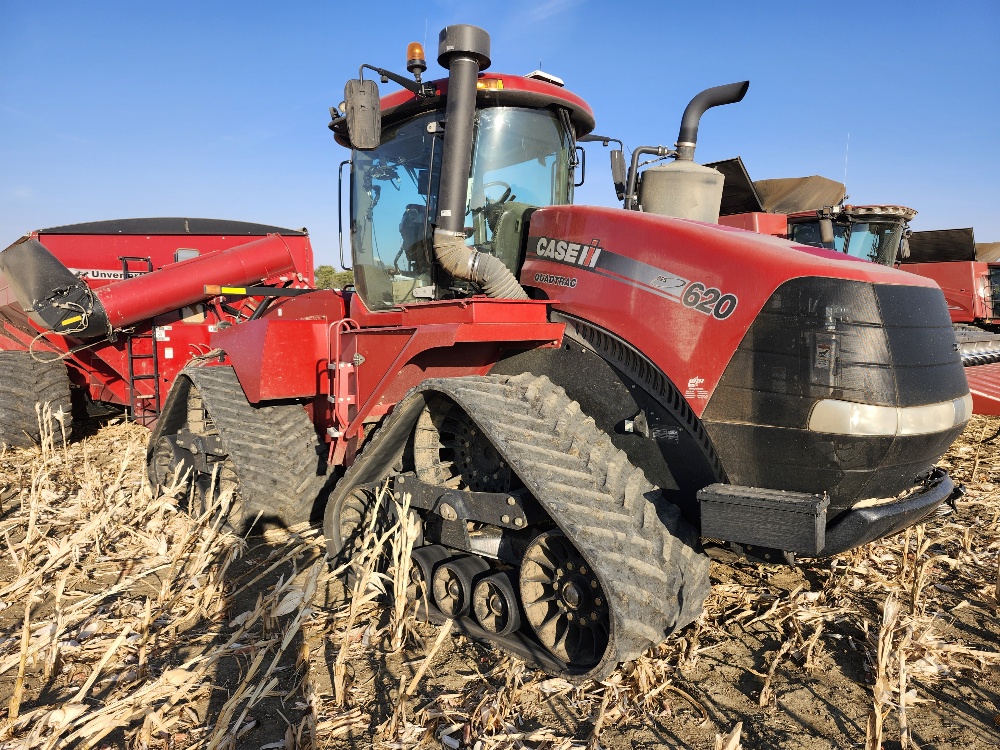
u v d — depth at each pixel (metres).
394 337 3.60
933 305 2.94
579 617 2.83
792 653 3.12
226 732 2.55
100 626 3.35
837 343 2.64
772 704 2.74
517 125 3.98
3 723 2.54
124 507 4.97
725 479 2.87
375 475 3.71
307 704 2.74
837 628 3.37
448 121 3.63
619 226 3.27
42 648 3.09
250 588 3.83
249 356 4.51
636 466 3.12
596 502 2.74
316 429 4.75
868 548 4.28
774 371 2.71
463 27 3.52
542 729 2.56
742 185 10.00
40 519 4.73
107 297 6.72
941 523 4.79
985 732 2.58
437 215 3.83
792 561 2.96
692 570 2.87
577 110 4.16
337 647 3.19
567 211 3.54
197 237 8.73
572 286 3.37
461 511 3.20
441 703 2.73
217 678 2.95
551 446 2.93
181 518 4.68
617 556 2.59
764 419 2.74
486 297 3.42
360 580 3.15
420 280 4.18
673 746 2.49
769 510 2.59
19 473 5.82
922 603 3.58
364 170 4.51
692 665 3.05
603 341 3.22
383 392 3.58
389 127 4.32
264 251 7.62
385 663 3.05
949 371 2.92
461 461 3.49
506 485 3.20
